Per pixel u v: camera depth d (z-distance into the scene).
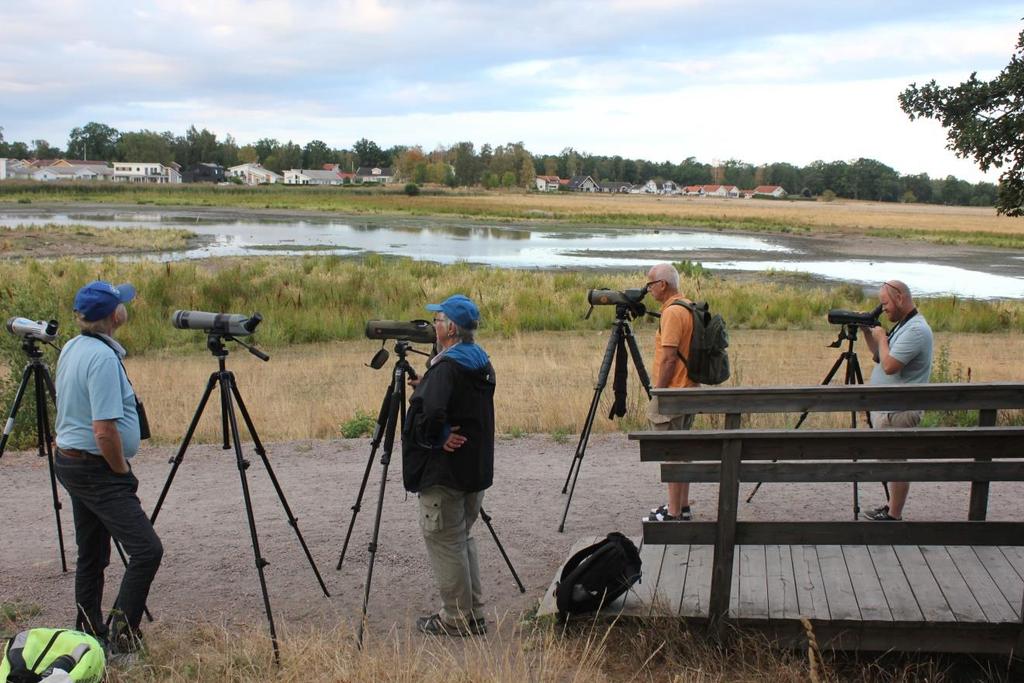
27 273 24.30
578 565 4.47
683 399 4.48
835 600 4.18
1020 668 3.95
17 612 4.95
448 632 4.50
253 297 21.67
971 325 20.33
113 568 5.66
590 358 14.77
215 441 9.27
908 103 9.47
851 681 3.95
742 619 4.04
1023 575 4.42
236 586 5.28
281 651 4.16
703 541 4.05
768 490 6.90
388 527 6.29
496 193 160.25
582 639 4.27
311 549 5.86
